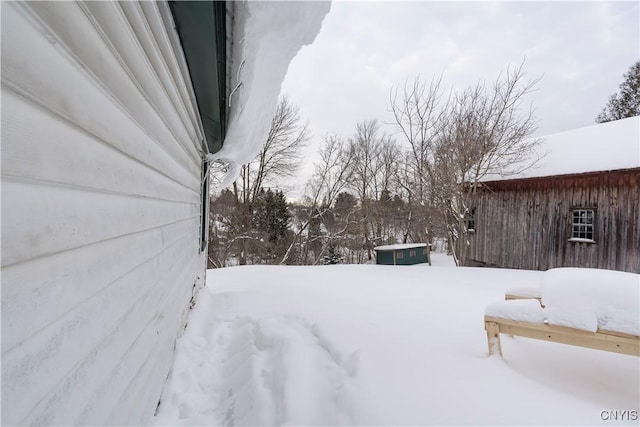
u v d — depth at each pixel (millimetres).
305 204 18000
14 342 550
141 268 1392
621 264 7363
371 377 1932
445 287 5332
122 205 1104
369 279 6117
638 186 7164
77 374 792
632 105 17875
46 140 638
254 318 3270
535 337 2145
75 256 768
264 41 1626
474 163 10055
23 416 574
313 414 1733
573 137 9664
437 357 2242
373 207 19359
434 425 1504
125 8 1088
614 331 1854
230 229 15234
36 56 604
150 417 1709
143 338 1470
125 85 1104
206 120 3355
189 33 1797
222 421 1911
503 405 1661
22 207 567
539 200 8805
